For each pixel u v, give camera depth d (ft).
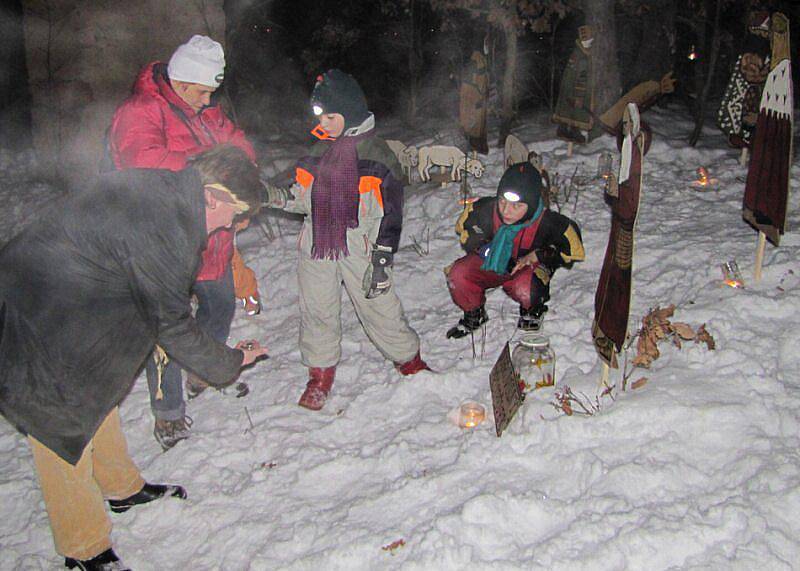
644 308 15.31
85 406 9.37
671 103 33.53
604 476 10.59
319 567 10.12
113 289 9.03
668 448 10.99
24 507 12.29
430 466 11.73
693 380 12.21
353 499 11.38
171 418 13.23
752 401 11.41
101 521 10.46
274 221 23.54
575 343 14.15
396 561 9.96
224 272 13.08
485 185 23.30
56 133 29.35
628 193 10.87
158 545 11.26
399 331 13.61
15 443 14.05
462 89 25.43
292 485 11.95
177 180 9.11
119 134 11.73
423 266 18.92
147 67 12.28
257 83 47.16
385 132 40.47
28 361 8.93
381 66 48.24
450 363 14.53
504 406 12.05
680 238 18.02
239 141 13.15
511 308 16.19
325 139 12.59
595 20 27.22
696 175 22.66
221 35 27.68
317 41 47.37
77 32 28.12
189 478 12.50
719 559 9.09
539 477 11.05
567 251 14.28
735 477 10.27
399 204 12.66
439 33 44.24
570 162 24.84
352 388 14.40
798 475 9.95
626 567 9.27
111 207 8.84
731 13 33.94
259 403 14.35
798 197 19.44
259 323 17.78
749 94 21.94
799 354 12.76
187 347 9.56
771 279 15.16
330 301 13.35
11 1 33.68
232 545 10.98
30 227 9.10
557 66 40.70
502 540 10.03
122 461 11.60
